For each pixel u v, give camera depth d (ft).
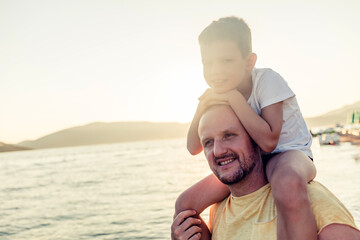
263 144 6.60
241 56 7.43
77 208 52.42
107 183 81.92
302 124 7.93
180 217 7.41
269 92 7.28
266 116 7.16
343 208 6.02
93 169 137.80
